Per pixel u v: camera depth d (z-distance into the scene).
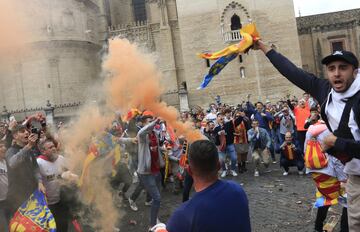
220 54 4.73
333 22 56.16
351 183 4.76
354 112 4.27
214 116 19.61
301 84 4.80
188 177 10.78
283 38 48.12
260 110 18.59
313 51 56.53
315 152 8.34
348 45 56.12
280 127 18.66
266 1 48.19
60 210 8.26
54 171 8.05
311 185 13.40
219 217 3.43
